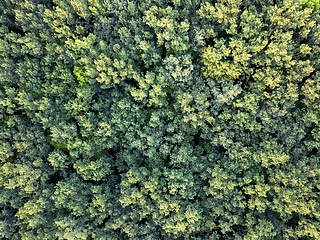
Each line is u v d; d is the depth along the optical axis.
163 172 28.28
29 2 29.05
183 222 25.58
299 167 25.86
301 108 28.64
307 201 25.89
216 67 27.83
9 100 28.89
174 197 27.33
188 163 29.23
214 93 27.42
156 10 27.83
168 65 27.48
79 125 29.59
